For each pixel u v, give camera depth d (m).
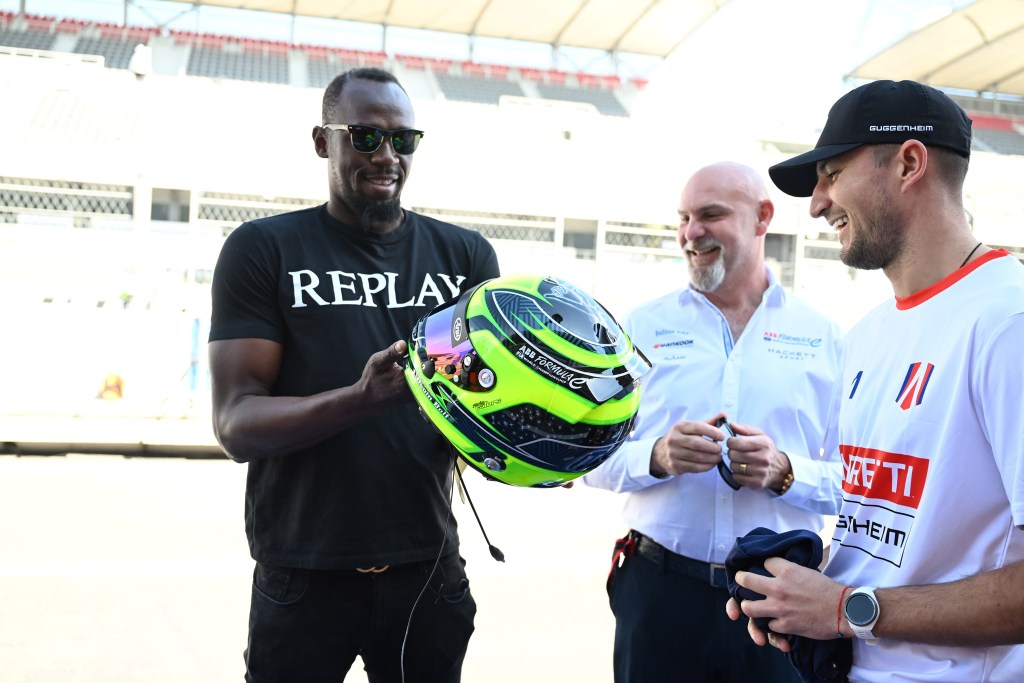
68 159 15.93
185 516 7.73
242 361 2.03
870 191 1.65
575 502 9.36
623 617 2.66
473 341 1.57
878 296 17.81
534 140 21.14
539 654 4.64
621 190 19.11
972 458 1.48
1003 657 1.47
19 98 19.45
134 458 11.60
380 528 2.04
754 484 2.43
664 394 2.78
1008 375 1.42
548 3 26.22
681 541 2.56
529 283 1.63
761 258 2.89
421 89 27.41
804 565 1.62
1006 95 30.28
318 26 28.09
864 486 1.68
